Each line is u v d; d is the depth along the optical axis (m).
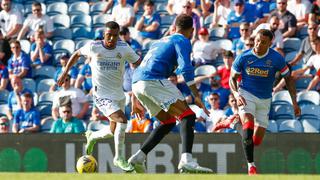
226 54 41.38
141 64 26.45
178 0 49.00
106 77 28.77
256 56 28.17
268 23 45.16
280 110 40.62
